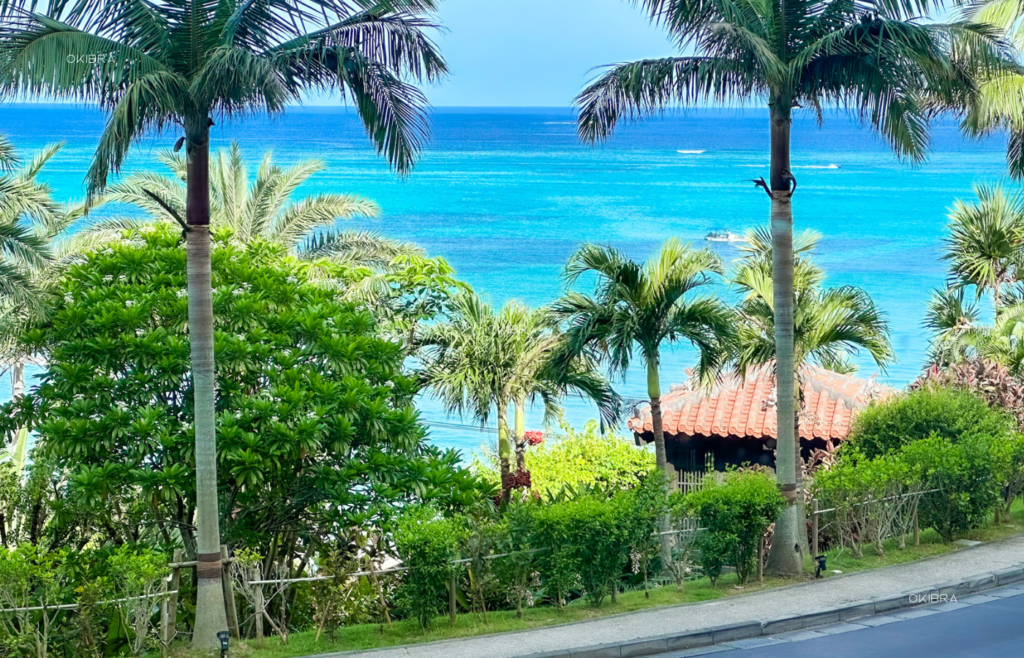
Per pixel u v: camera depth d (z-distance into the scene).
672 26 13.48
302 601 13.41
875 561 13.75
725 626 11.23
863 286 72.62
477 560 11.77
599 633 11.18
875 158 172.50
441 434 35.94
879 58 12.58
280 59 11.20
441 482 13.52
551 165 170.38
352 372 14.12
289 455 12.84
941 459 14.24
